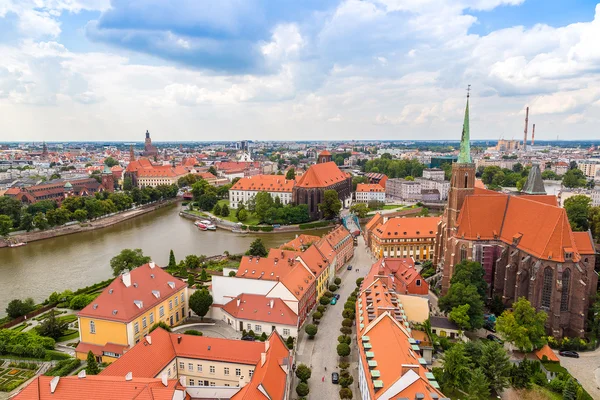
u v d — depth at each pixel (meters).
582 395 83.25
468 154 142.75
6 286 158.75
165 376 67.25
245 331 113.19
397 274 135.62
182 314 124.81
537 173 182.25
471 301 113.50
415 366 68.62
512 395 86.81
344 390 85.44
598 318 114.00
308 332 111.56
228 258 188.25
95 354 98.81
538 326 104.31
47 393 66.25
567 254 112.62
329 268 155.38
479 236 137.00
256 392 68.69
